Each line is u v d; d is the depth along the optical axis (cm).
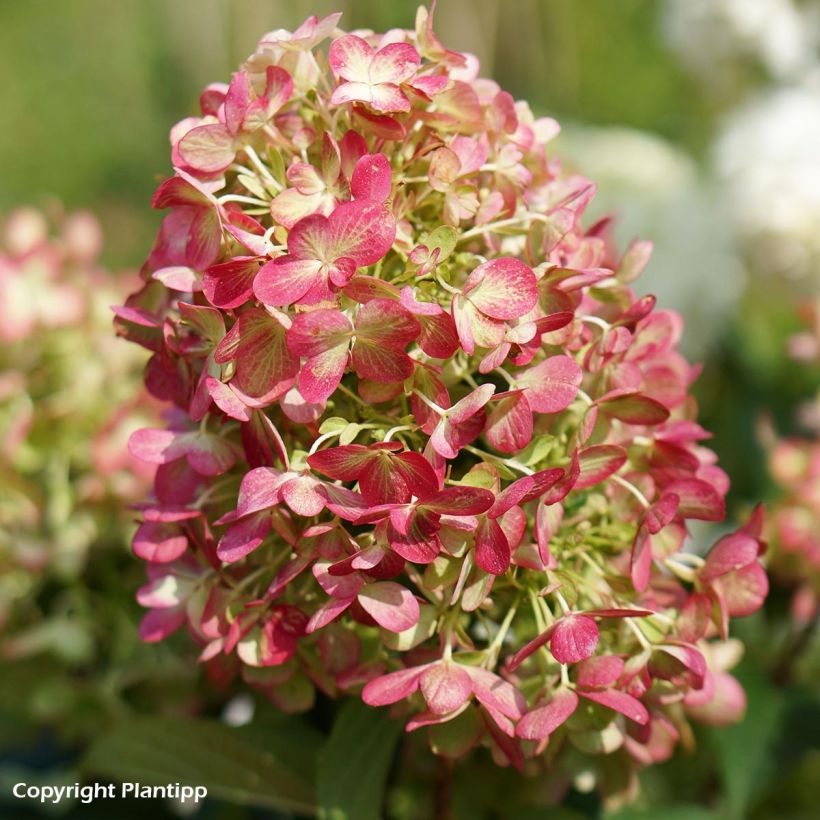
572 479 40
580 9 208
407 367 39
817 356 68
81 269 65
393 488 39
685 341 105
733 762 54
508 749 41
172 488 43
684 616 43
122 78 259
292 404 40
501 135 43
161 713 55
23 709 60
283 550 43
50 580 59
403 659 42
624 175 108
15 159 259
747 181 113
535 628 43
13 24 269
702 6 135
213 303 40
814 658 60
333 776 45
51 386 62
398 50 41
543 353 42
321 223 39
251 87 42
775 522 59
